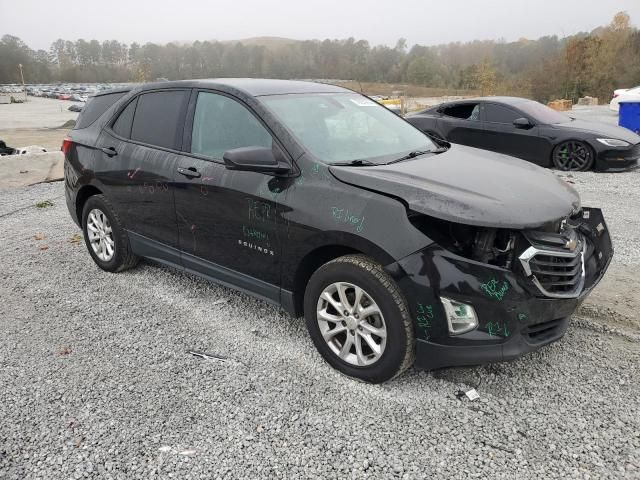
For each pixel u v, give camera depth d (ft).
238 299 15.15
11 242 21.12
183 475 8.66
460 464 8.72
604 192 26.61
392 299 9.98
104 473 8.73
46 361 12.15
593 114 72.18
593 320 13.14
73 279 16.99
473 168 11.91
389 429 9.59
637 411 9.83
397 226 9.93
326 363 11.73
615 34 176.76
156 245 15.15
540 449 8.98
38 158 38.60
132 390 10.94
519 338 9.64
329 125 12.92
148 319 14.07
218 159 13.03
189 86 14.34
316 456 9.00
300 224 11.10
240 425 9.80
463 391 10.61
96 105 17.58
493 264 9.62
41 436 9.65
